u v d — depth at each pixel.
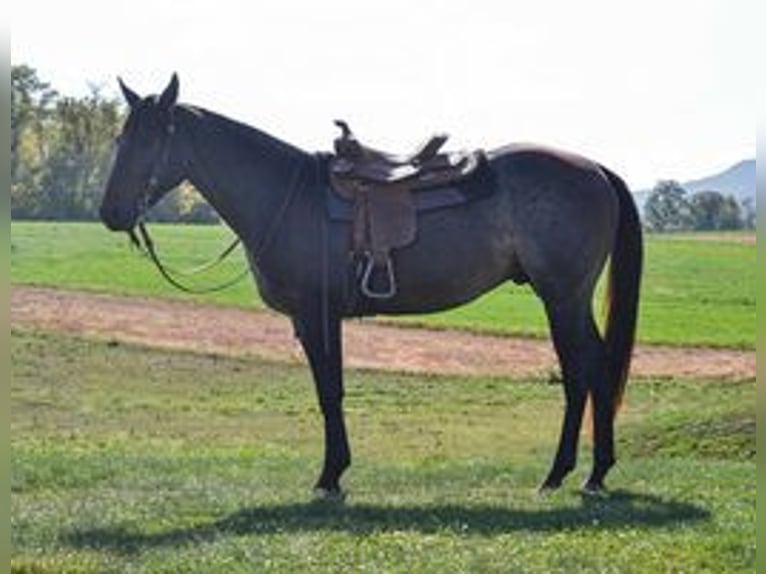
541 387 26.31
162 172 10.30
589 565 7.84
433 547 8.30
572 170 10.51
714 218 133.12
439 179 10.41
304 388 25.38
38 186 86.38
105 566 8.05
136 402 22.92
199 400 23.58
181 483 12.09
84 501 10.69
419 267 10.36
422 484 12.29
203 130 10.38
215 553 8.25
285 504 10.01
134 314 33.91
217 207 10.55
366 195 10.34
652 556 8.04
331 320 10.41
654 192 136.12
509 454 17.80
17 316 31.98
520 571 7.68
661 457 15.65
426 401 24.20
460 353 30.61
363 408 23.14
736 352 32.09
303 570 7.75
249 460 14.75
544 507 9.77
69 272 43.88
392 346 31.16
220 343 30.17
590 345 10.60
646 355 31.20
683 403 23.41
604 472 10.62
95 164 88.62
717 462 13.84
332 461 10.55
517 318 37.47
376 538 8.57
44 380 24.48
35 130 85.88
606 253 10.61
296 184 10.45
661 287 50.72
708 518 9.27
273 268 10.45
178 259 51.91
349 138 10.48
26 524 9.48
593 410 10.59
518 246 10.46
